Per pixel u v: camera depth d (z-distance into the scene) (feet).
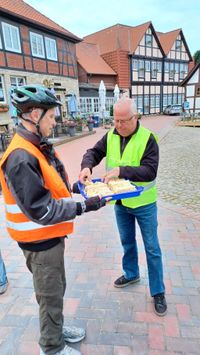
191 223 13.38
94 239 12.12
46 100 4.85
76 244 11.73
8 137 36.35
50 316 5.87
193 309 7.91
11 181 4.72
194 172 23.76
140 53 109.40
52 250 5.44
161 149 36.24
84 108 88.02
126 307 8.09
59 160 5.81
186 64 131.03
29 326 7.58
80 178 7.19
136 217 7.64
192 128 62.85
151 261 7.72
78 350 6.79
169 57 122.31
